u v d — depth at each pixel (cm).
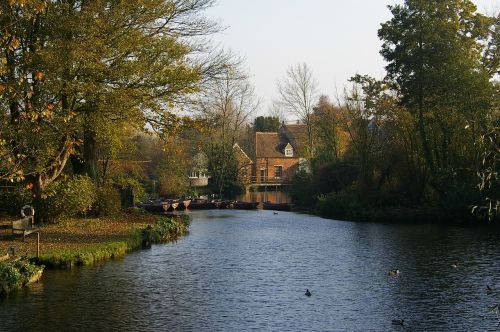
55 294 1678
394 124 4547
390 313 1548
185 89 2717
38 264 1988
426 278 1988
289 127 9956
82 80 2445
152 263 2233
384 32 4278
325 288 1836
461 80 3775
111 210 3341
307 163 6931
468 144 3925
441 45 3962
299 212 5091
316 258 2419
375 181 4534
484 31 4212
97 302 1611
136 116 2650
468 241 2895
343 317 1508
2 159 1514
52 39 2320
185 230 3484
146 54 2639
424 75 3991
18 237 2377
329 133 6309
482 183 977
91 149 3269
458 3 4188
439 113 4125
